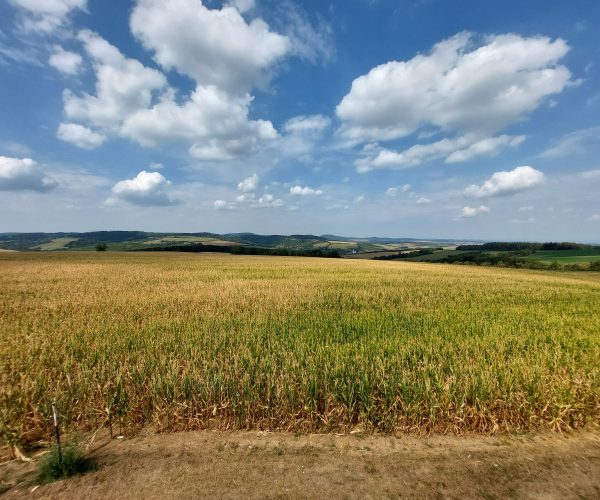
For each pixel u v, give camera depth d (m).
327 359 6.83
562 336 9.37
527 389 5.52
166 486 3.70
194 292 18.20
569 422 5.19
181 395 5.31
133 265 42.34
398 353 7.45
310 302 15.30
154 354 7.53
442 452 4.46
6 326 10.32
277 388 5.24
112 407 5.12
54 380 6.07
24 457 4.21
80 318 11.60
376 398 5.35
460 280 27.77
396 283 24.28
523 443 4.73
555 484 3.88
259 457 4.27
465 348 7.99
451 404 5.12
